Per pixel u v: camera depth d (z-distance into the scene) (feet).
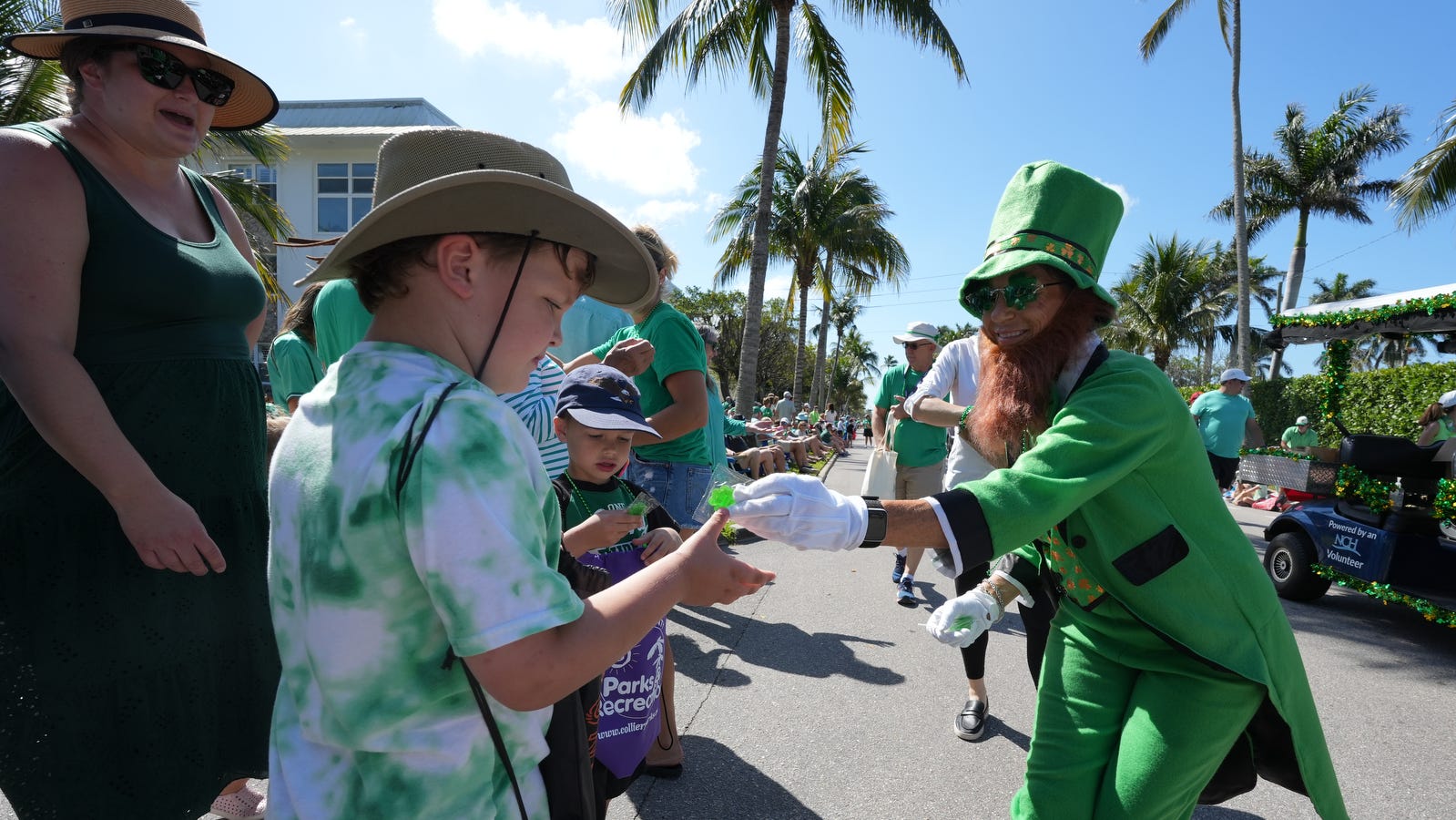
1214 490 5.43
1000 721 11.43
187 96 5.88
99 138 5.80
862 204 76.84
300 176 70.90
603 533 6.35
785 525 4.25
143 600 5.72
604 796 6.66
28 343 5.03
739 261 75.46
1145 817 5.00
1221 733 5.11
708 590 3.39
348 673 2.96
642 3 36.83
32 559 5.45
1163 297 89.66
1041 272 5.46
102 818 5.68
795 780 9.56
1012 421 5.58
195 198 6.68
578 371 7.88
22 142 5.22
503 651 2.68
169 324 5.92
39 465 5.49
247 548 6.41
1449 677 14.57
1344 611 19.12
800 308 80.18
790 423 53.83
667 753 9.41
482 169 3.18
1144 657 5.41
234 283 6.44
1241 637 5.15
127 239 5.62
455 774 3.10
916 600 18.02
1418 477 17.03
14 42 5.75
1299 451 23.40
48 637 5.47
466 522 2.72
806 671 13.15
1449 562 15.89
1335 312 20.24
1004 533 4.49
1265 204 80.02
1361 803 9.86
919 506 4.48
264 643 6.57
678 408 9.90
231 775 6.48
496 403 3.10
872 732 10.95
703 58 38.55
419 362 3.17
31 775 5.47
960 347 12.82
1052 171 5.64
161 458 5.86
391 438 2.87
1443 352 20.68
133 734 5.76
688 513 10.78
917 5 35.55
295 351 11.06
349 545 2.89
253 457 6.59
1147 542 5.12
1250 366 53.01
